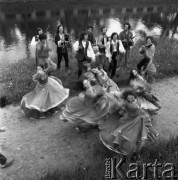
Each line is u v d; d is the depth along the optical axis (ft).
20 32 59.77
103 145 21.22
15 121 24.90
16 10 80.33
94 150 20.74
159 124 24.38
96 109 21.47
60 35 33.45
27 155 20.65
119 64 35.83
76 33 59.00
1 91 29.58
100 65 30.66
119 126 19.15
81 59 30.30
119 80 32.35
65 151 21.06
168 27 66.54
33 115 25.09
